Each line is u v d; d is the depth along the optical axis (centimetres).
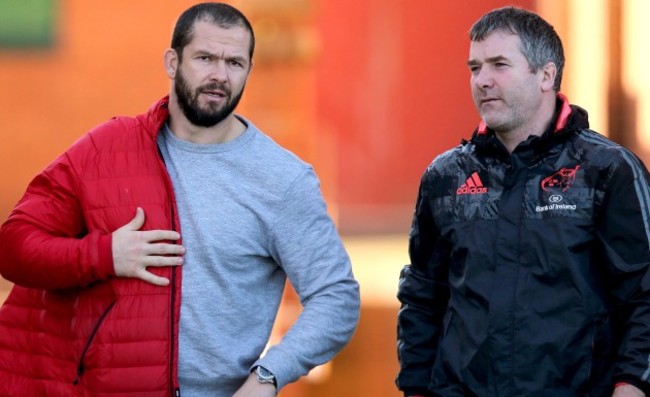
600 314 1385
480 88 1430
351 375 2556
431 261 1505
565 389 1380
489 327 1397
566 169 1404
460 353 1421
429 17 5038
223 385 1447
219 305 1436
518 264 1402
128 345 1406
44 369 1444
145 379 1402
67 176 1461
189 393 1438
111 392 1401
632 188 1375
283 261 1470
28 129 4378
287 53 3203
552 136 1411
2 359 1475
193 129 1456
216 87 1430
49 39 4338
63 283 1427
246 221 1448
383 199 5056
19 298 1479
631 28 2386
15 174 4391
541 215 1400
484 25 1441
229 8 1452
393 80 5047
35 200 1466
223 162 1456
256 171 1456
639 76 2333
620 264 1373
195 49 1430
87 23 4312
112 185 1444
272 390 1405
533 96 1426
